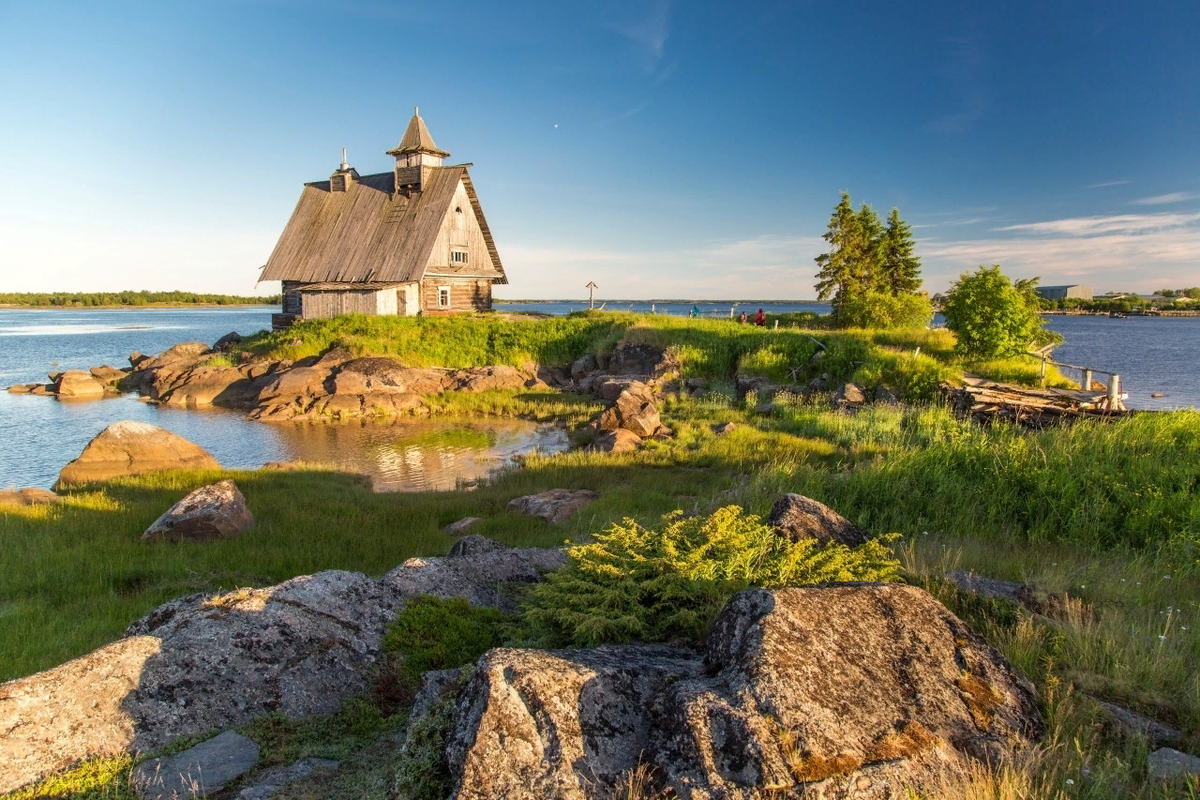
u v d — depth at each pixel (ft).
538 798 10.83
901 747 11.38
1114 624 18.24
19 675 19.24
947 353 95.76
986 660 13.78
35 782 13.66
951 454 41.57
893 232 194.80
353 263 151.23
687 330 118.93
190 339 262.06
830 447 58.95
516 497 48.06
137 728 15.17
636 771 11.16
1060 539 31.30
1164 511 31.86
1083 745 12.89
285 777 13.78
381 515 42.06
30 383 134.62
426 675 15.25
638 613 17.62
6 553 31.55
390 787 12.78
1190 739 13.62
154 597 26.50
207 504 36.42
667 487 48.62
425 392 108.17
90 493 46.75
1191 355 190.60
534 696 11.93
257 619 18.02
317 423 91.56
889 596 14.10
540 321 138.21
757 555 19.81
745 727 10.85
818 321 174.29
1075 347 217.36
